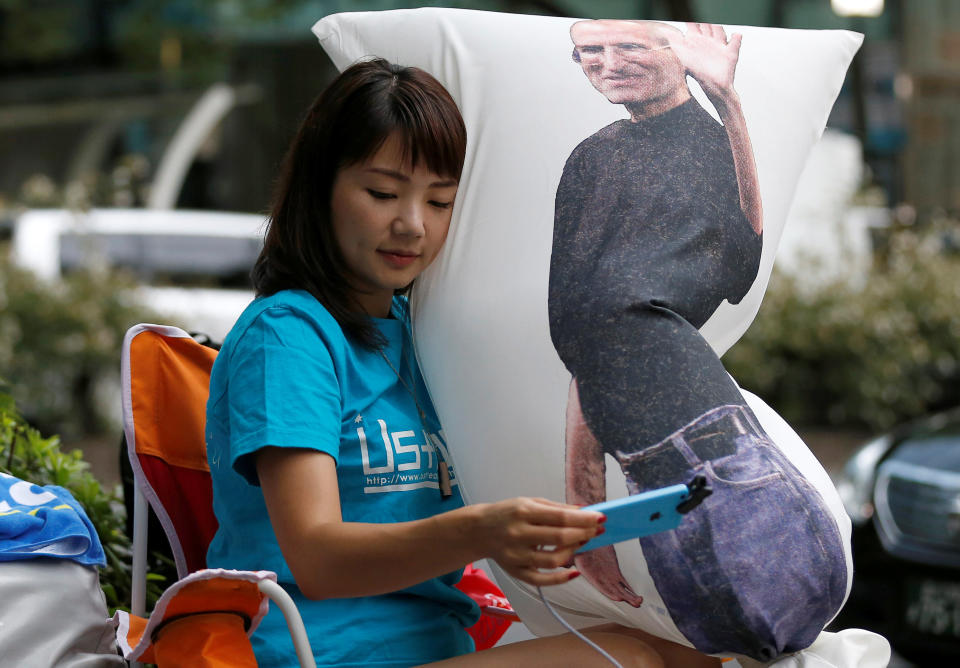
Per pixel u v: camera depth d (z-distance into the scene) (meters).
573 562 1.99
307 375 1.90
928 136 13.73
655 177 2.10
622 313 1.98
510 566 1.66
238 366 1.94
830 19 13.66
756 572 1.88
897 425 11.02
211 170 15.71
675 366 1.95
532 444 2.01
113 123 16.05
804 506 1.94
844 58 2.38
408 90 1.99
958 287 11.22
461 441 2.09
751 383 11.09
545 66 2.18
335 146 1.99
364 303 2.13
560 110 2.15
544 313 2.03
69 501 2.14
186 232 10.22
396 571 1.74
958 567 4.72
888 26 13.86
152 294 9.80
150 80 16.38
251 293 10.12
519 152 2.13
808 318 11.06
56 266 9.84
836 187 11.98
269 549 1.99
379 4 14.18
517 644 1.96
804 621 1.93
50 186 10.98
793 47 2.33
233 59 16.34
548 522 1.63
